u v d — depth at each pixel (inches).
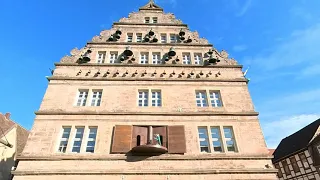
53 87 645.3
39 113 588.7
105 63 708.7
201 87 672.4
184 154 544.1
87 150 552.1
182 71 706.2
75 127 584.1
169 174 514.0
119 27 837.2
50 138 556.1
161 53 755.4
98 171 507.8
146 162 528.4
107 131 574.9
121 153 539.8
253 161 542.9
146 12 916.0
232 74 710.5
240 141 573.3
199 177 512.4
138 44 772.0
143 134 571.8
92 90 657.6
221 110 627.2
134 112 604.4
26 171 498.9
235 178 514.9
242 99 651.5
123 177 506.3
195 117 608.1
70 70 690.2
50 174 502.6
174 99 641.6
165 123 593.0
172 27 850.1
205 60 743.1
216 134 595.2
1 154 823.7
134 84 668.1
